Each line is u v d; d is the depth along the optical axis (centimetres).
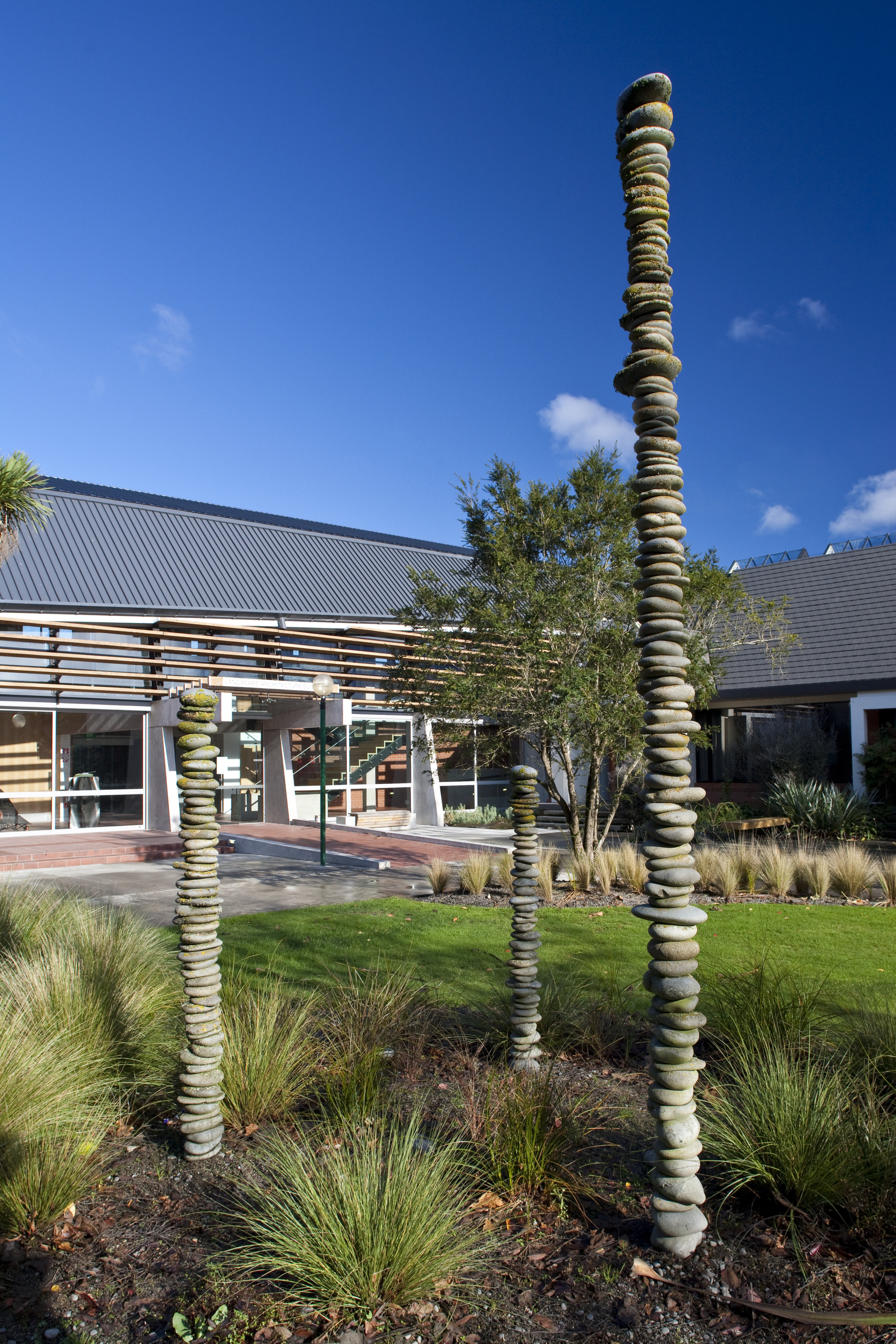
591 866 1101
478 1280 289
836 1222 314
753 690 1997
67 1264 306
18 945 602
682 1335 261
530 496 1105
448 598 1148
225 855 1664
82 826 1947
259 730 2331
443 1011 546
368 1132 367
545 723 1076
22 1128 350
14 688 1764
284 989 625
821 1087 352
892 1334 256
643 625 317
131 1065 447
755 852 1185
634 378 321
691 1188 297
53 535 2077
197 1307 279
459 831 2067
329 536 2597
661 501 313
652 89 310
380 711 2233
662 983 300
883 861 1193
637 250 316
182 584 2130
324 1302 277
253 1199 339
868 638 1941
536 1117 353
